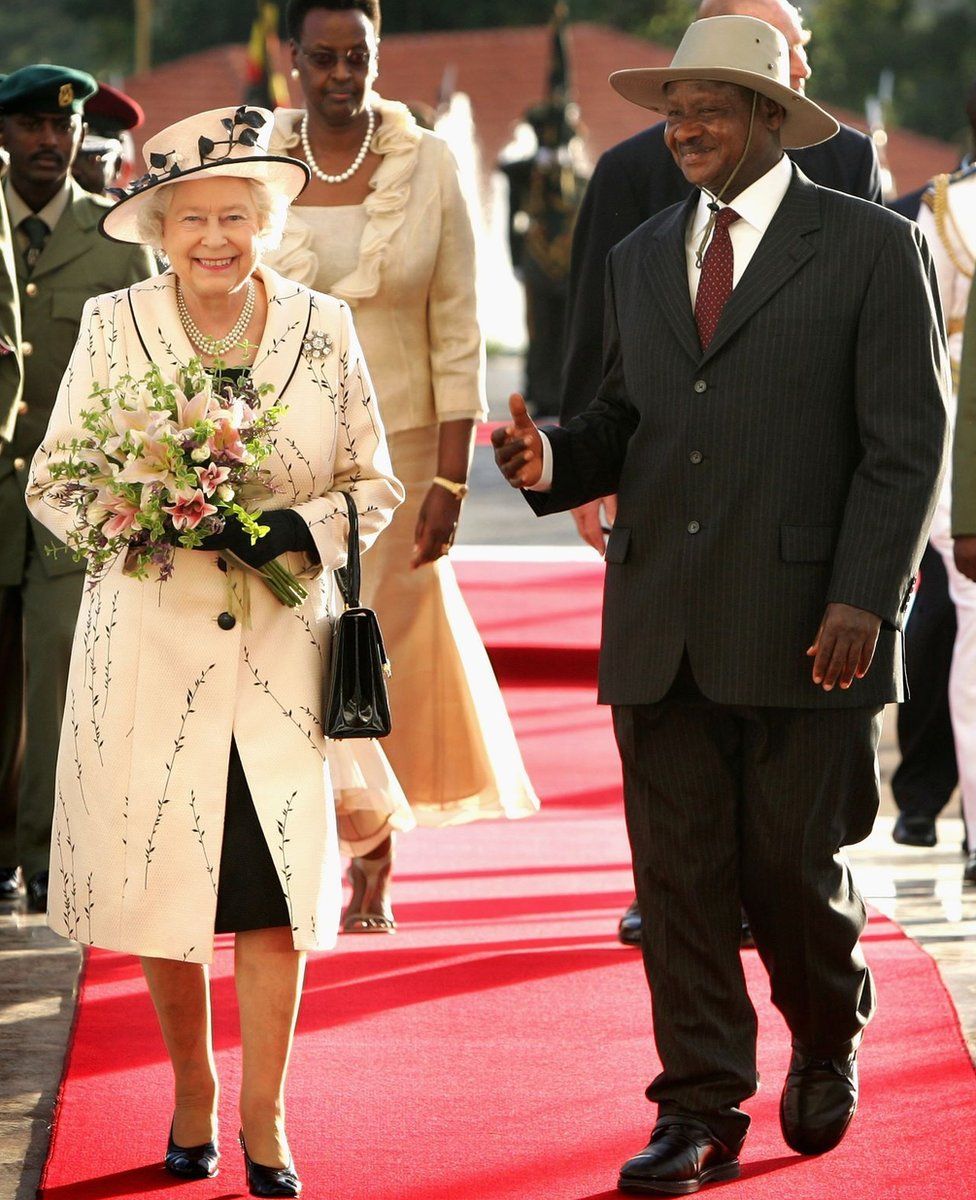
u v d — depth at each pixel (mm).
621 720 14312
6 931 19828
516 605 37469
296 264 19609
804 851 13906
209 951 13273
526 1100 15289
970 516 19297
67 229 21047
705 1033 13953
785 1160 14172
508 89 149125
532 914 20875
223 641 13445
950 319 22547
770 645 13711
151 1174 13820
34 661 20797
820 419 13758
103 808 13461
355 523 13930
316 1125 14758
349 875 21484
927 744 24266
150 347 13711
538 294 72500
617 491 14898
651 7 190625
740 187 14031
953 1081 15539
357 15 19547
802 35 17531
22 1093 15336
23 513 20844
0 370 20609
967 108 23375
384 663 13797
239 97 148000
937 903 21234
